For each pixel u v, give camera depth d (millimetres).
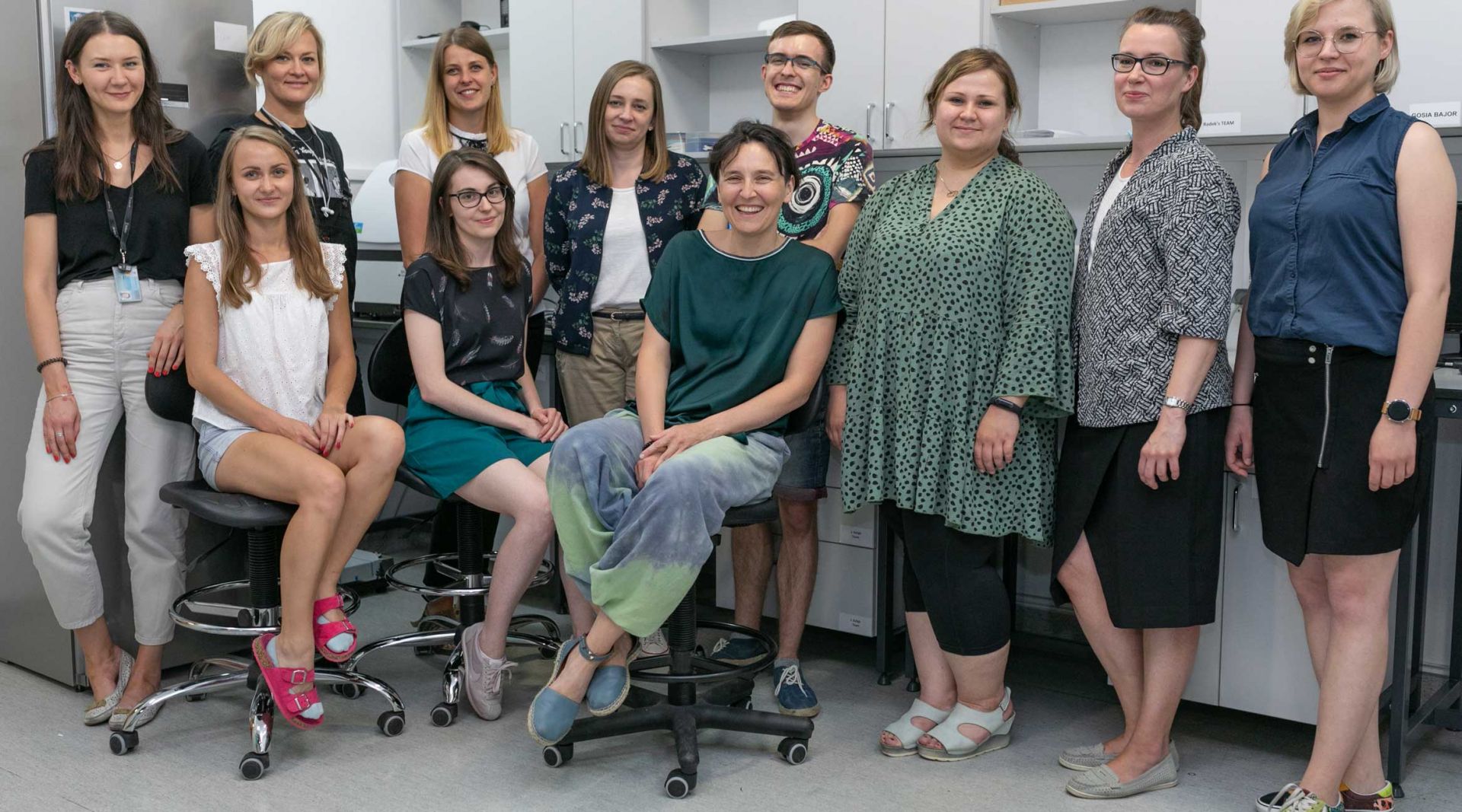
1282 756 2545
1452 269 2564
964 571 2436
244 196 2568
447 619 3137
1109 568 2293
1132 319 2199
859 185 2801
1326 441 2047
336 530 2516
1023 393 2281
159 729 2668
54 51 2740
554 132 4477
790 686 2811
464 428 2703
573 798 2316
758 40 4059
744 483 2342
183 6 2955
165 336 2654
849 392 2461
